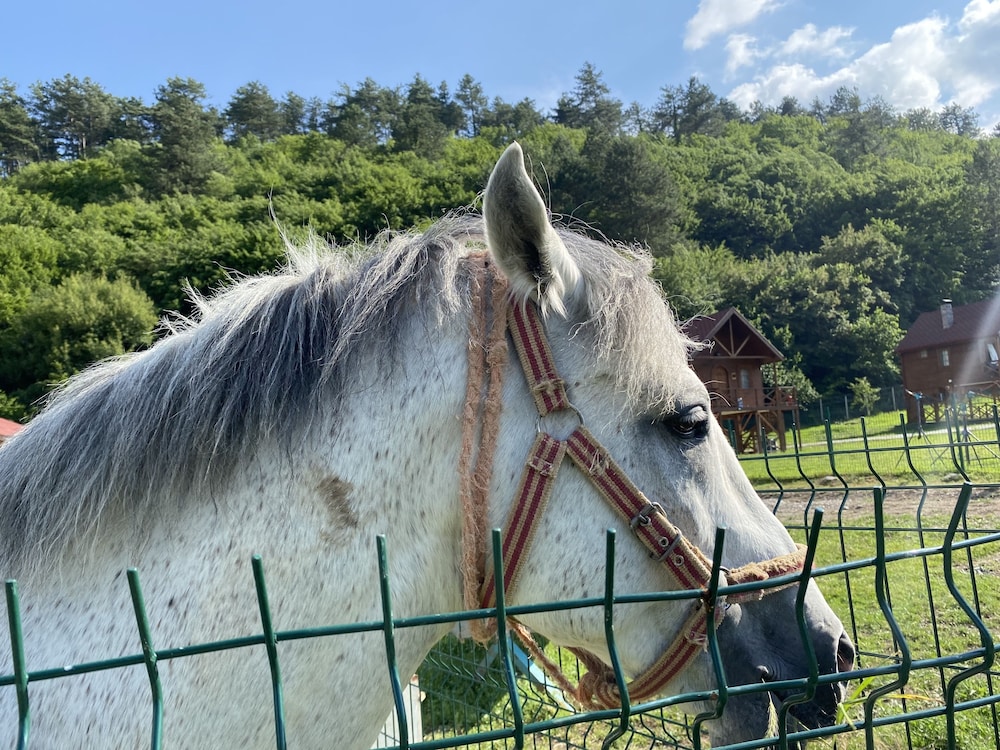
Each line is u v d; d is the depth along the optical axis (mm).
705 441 1676
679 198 56625
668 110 105375
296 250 1822
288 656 1378
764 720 1574
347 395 1495
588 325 1596
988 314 36406
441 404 1532
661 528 1548
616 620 1570
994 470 11812
